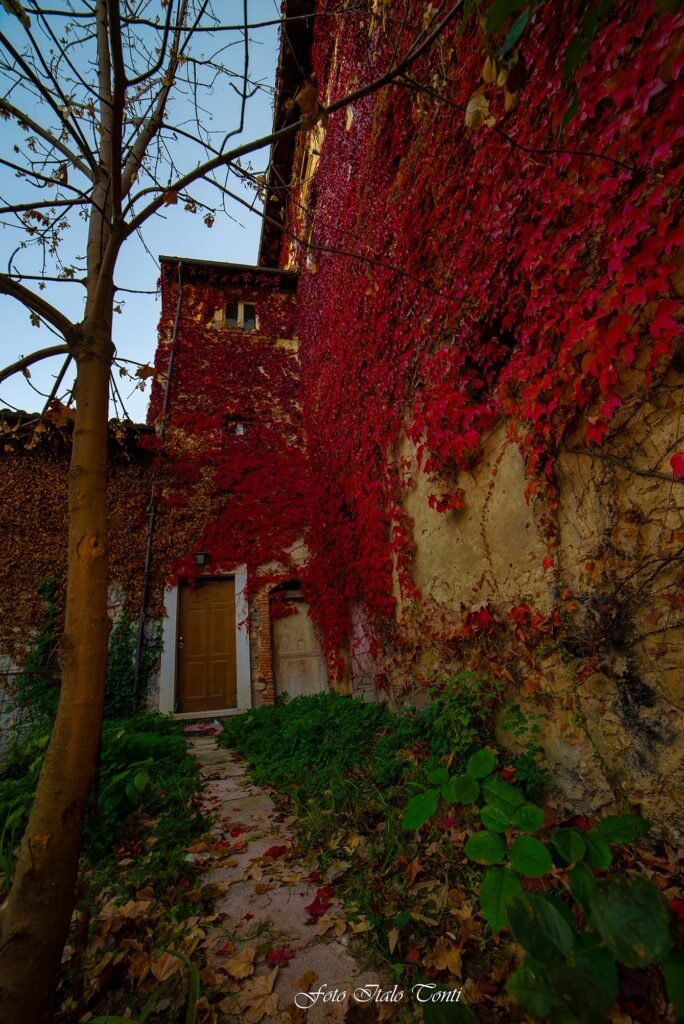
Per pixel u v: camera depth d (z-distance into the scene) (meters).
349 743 4.15
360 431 6.31
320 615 7.95
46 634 6.75
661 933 0.81
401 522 5.05
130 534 7.94
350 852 2.67
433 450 4.21
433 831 2.64
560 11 2.62
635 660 2.36
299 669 8.08
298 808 3.36
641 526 2.35
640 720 2.33
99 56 2.06
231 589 8.29
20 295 1.56
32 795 3.01
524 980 0.82
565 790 2.75
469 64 3.59
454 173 3.89
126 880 2.50
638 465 2.36
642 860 2.13
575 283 2.65
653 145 2.13
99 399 1.61
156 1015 1.65
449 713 3.40
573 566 2.75
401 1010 1.63
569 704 2.74
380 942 1.94
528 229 2.99
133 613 7.60
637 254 2.25
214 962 1.92
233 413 9.50
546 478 2.91
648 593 2.31
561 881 1.88
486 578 3.60
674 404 2.19
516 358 3.09
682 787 2.12
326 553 7.75
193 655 7.82
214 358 9.98
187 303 10.37
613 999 0.77
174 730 6.29
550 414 2.86
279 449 9.33
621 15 2.27
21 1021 1.13
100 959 1.90
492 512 3.54
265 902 2.33
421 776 3.17
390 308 5.27
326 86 7.82
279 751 4.56
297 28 8.00
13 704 6.31
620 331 2.33
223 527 8.43
